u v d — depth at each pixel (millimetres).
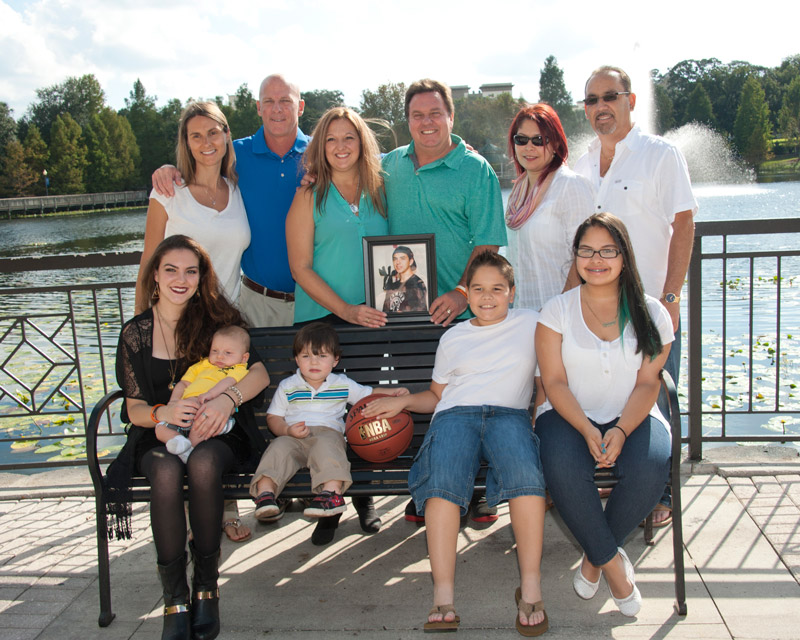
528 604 2170
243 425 2631
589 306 2471
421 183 2998
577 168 3359
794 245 12711
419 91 2920
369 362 2984
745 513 2965
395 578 2623
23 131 75125
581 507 2219
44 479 3664
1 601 2564
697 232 3326
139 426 2521
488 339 2580
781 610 2291
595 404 2492
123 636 2326
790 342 6629
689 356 3408
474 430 2434
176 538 2215
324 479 2379
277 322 3512
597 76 2992
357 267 3004
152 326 2607
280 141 3426
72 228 40750
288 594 2535
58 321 9680
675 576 2330
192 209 3039
